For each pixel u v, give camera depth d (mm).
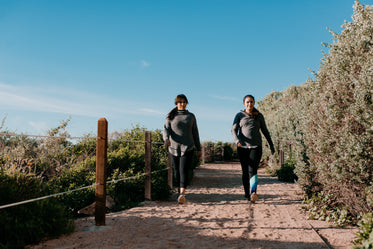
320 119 4184
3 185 3062
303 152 5477
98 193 3521
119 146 7734
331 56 4195
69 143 7809
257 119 5117
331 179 4031
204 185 7648
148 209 4543
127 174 5590
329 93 3930
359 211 3508
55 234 3070
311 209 4246
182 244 2918
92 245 2834
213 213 4305
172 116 4996
